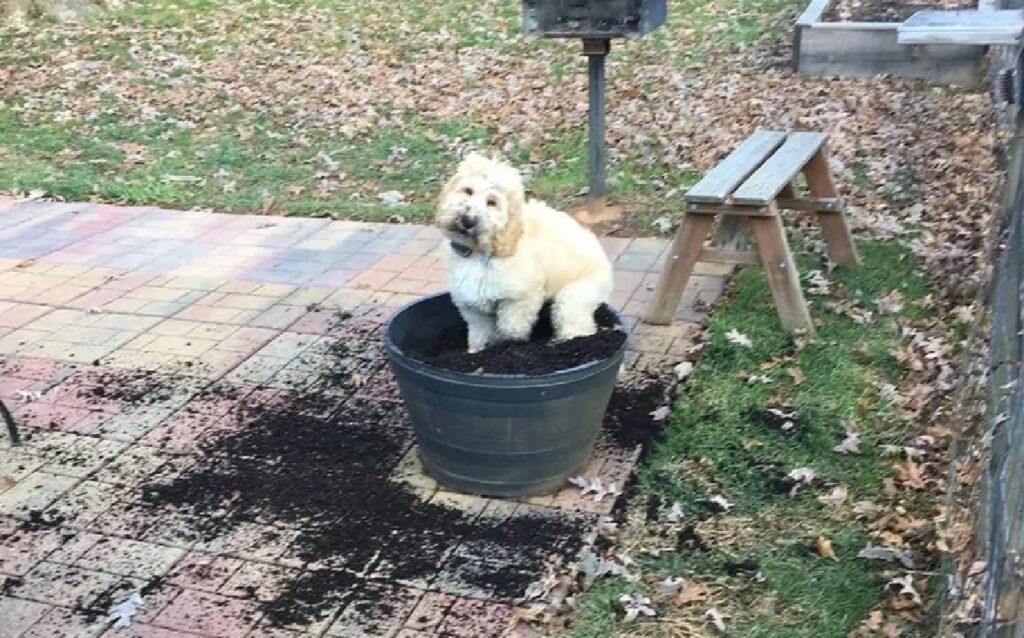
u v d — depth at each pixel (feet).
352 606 7.79
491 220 8.46
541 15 14.85
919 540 8.45
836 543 8.43
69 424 10.17
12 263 14.23
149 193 16.90
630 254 14.05
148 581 8.07
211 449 9.73
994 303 9.83
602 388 8.77
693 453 9.59
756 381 10.62
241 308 12.71
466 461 8.82
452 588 7.95
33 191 16.99
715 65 22.99
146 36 25.61
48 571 8.18
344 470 9.40
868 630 7.58
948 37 11.91
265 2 29.01
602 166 15.72
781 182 11.45
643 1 14.39
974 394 9.30
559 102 20.88
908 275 12.97
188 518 8.78
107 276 13.76
